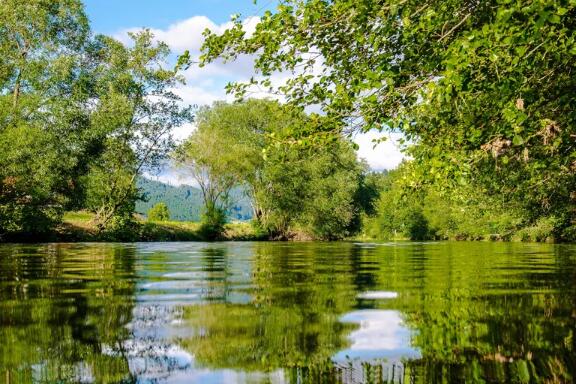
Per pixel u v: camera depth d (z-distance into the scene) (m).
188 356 2.84
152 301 4.95
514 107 5.93
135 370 2.56
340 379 2.44
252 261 12.42
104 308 4.49
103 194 31.91
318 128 7.09
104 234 33.00
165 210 59.88
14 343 3.13
